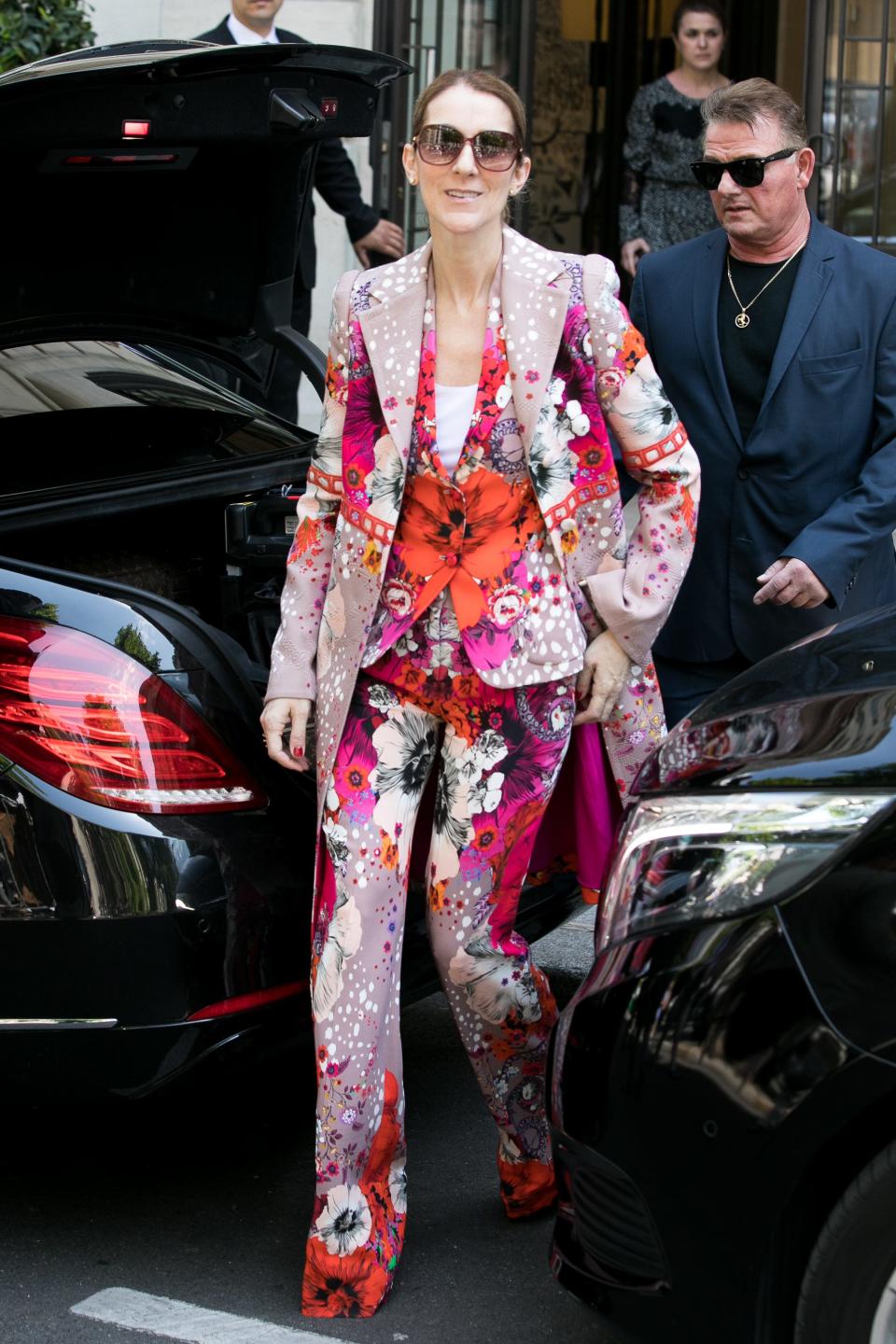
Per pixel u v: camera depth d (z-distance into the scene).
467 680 2.79
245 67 3.48
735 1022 2.18
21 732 2.88
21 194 3.63
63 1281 2.97
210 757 2.93
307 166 3.96
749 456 3.66
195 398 4.16
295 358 4.18
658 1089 2.23
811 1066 2.12
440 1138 3.48
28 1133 3.53
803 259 3.63
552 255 2.71
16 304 3.88
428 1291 2.92
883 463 3.56
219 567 4.07
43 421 3.82
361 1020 2.81
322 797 2.85
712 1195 2.20
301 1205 3.23
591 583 2.83
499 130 2.60
